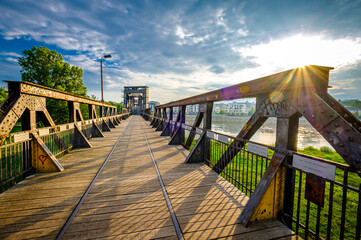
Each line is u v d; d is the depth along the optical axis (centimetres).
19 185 327
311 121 184
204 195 294
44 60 1845
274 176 224
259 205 223
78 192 302
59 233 201
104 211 245
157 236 199
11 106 313
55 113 1816
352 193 458
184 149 640
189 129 607
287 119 217
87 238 193
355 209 375
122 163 469
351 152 146
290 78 204
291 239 199
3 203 263
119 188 318
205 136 470
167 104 994
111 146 684
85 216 233
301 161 198
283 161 223
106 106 1307
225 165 368
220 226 217
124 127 1438
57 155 520
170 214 241
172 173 397
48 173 390
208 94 441
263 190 224
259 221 226
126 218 230
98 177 370
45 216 233
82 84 2133
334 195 449
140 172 402
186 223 221
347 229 306
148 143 751
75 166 441
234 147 325
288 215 225
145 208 254
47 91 425
